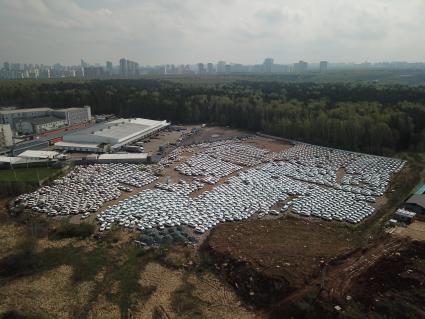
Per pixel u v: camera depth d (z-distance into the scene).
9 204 100.94
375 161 142.62
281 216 94.88
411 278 60.47
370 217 92.06
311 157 150.75
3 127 159.38
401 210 90.19
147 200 103.06
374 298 55.69
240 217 92.75
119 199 105.12
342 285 59.47
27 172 126.31
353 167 135.12
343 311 53.03
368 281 60.25
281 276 62.19
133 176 124.69
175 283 64.88
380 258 67.94
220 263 69.56
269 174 128.38
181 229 86.19
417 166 134.12
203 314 56.91
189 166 137.75
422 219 88.31
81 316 57.41
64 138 166.62
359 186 115.69
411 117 170.38
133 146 163.00
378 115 168.50
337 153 156.50
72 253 75.31
